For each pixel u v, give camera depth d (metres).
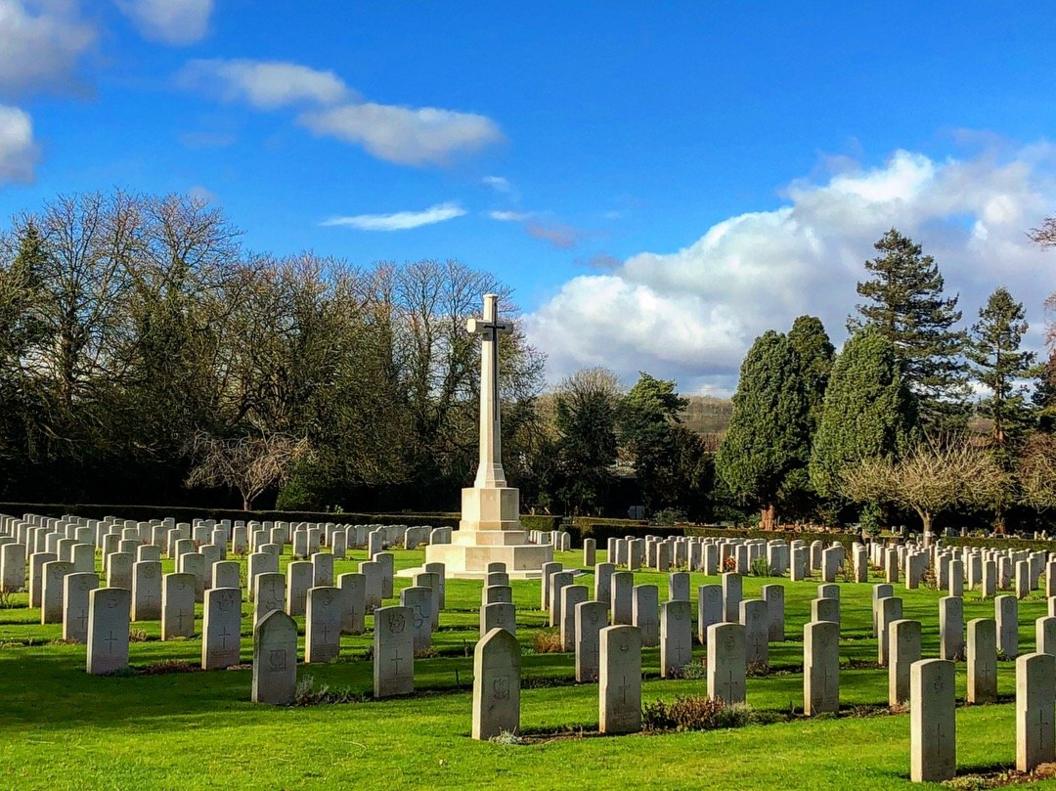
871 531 54.25
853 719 13.41
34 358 51.09
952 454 53.66
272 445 54.81
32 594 21.78
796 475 65.56
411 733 11.72
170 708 12.81
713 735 12.17
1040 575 34.47
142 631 18.58
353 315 62.00
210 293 57.19
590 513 75.12
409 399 65.31
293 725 12.00
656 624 19.53
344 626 19.16
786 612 24.59
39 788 9.44
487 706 11.65
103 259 53.19
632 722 12.43
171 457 55.88
